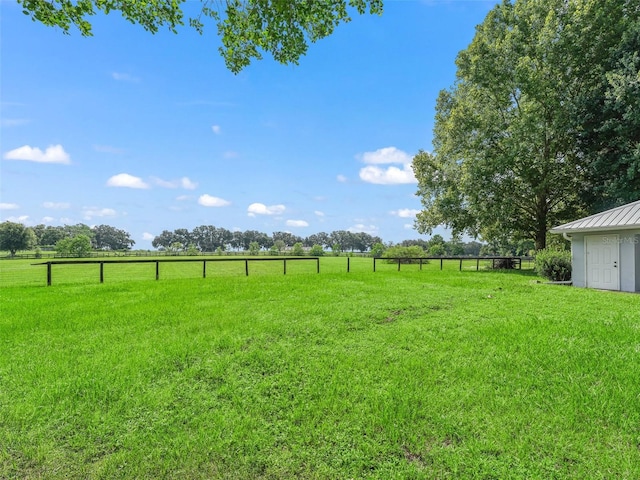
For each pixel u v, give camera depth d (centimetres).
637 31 1262
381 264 2769
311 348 435
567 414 271
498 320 567
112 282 1154
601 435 246
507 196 1647
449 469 215
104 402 295
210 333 495
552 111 1497
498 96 1639
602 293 861
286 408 289
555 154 1584
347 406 289
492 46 1633
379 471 214
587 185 1548
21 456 228
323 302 722
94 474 212
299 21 411
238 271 2114
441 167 1902
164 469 216
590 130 1403
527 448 232
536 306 681
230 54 468
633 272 955
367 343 455
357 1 414
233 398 305
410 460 225
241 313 622
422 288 936
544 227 1698
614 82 1245
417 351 421
